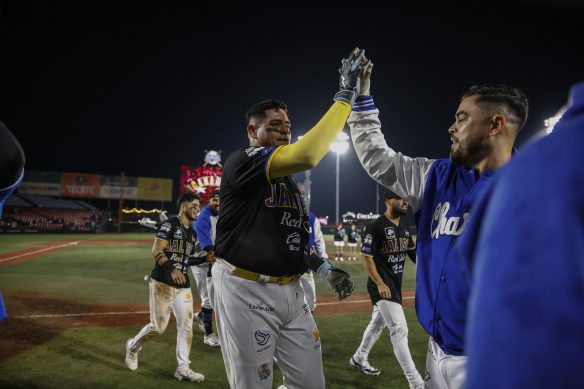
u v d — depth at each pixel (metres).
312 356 2.56
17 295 8.97
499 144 1.75
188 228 4.77
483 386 0.60
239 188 2.34
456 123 1.84
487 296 0.63
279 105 2.63
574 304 0.54
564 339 0.54
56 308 7.75
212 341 5.63
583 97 0.73
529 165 0.64
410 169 2.22
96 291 9.51
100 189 48.88
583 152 0.60
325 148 2.06
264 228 2.40
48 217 44.03
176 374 4.43
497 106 1.73
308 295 5.64
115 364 4.85
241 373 2.41
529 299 0.57
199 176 43.66
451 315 1.76
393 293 4.26
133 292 9.43
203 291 5.95
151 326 4.50
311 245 5.96
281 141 2.61
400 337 4.11
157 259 4.47
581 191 0.58
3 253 18.19
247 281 2.40
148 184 50.66
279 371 4.73
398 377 4.50
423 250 1.98
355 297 9.17
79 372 4.58
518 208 0.62
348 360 5.04
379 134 2.44
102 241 27.12
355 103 2.45
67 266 13.82
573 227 0.56
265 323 2.41
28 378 4.38
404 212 4.46
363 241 4.37
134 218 49.78
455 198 1.85
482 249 0.68
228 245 2.45
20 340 5.72
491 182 0.81
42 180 46.81
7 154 1.58
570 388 0.53
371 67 2.38
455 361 1.75
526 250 0.59
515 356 0.57
